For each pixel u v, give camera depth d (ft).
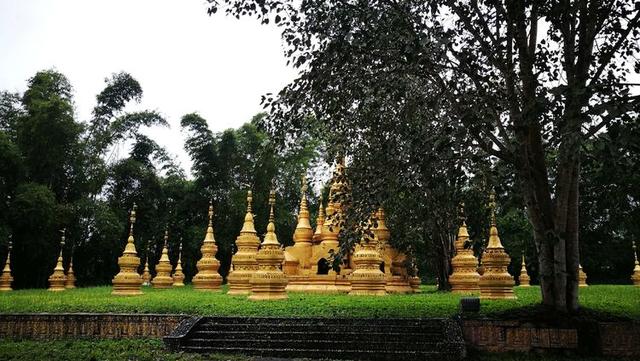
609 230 103.91
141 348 44.86
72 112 134.21
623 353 39.58
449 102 39.45
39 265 144.15
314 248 78.95
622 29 40.22
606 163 32.01
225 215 159.02
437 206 46.57
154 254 165.07
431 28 38.06
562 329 40.60
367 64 39.63
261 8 40.45
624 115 29.63
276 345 43.11
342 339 43.01
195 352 43.32
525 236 127.34
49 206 123.54
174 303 54.44
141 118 152.15
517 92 43.52
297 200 160.97
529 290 87.04
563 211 42.16
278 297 59.88
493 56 40.93
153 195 158.61
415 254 85.15
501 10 38.99
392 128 43.57
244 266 75.56
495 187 34.76
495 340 41.70
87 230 141.08
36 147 130.11
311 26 40.14
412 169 38.78
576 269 42.93
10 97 145.89
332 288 75.00
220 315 48.67
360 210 44.70
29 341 49.21
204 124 158.51
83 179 145.07
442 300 57.47
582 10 39.11
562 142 31.68
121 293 76.59
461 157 35.47
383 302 55.21
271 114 42.14
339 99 42.19
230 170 161.07
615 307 46.88
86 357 41.52
